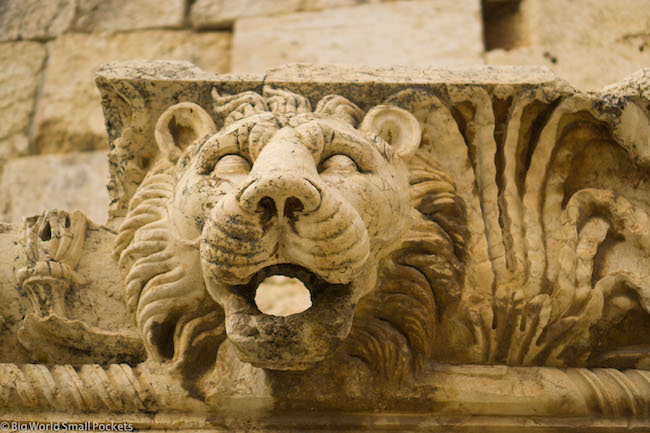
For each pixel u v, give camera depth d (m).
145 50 4.50
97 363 2.19
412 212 2.10
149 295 2.07
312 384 2.10
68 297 2.23
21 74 4.45
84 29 4.58
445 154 2.28
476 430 2.17
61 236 2.26
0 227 2.37
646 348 2.27
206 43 4.52
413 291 2.10
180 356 2.09
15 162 4.23
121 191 2.36
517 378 2.19
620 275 2.22
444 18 4.32
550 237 2.27
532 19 4.27
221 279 1.77
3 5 4.65
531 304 2.19
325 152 1.94
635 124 2.27
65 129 4.30
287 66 2.29
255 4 4.56
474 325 2.19
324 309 1.87
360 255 1.76
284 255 1.77
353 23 4.39
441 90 2.24
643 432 2.18
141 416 2.11
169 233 2.05
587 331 2.24
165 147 2.18
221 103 2.20
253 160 1.93
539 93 2.25
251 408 2.12
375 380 2.12
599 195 2.30
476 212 2.23
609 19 4.12
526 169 2.34
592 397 2.19
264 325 1.83
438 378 2.15
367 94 2.23
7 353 2.20
